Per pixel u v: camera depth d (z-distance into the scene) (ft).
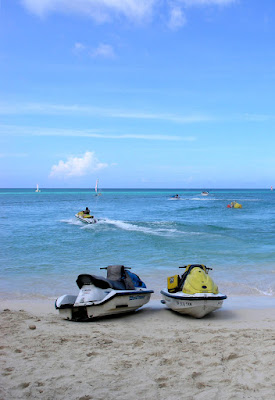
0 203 248.11
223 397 13.15
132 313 29.43
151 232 82.94
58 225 99.19
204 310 26.78
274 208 193.06
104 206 214.48
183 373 15.38
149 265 48.44
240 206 191.93
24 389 14.01
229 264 49.21
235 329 23.41
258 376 14.87
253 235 77.77
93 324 25.46
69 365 16.51
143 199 338.75
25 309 29.89
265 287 38.88
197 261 51.08
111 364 16.60
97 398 13.23
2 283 39.34
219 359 16.97
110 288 27.68
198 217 132.26
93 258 53.06
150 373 15.49
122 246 63.52
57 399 13.19
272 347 18.52
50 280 40.65
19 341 20.26
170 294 28.63
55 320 26.12
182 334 22.26
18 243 66.74
